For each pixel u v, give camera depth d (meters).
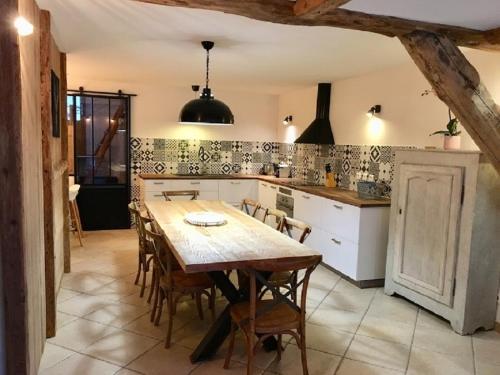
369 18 2.37
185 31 3.15
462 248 2.99
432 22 2.48
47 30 2.58
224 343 2.78
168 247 2.67
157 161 6.31
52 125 3.03
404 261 3.54
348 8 2.27
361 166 4.74
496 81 3.14
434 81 2.64
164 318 3.12
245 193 6.33
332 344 2.80
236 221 3.33
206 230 2.96
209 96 3.75
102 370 2.39
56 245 3.29
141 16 2.80
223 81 5.64
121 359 2.52
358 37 3.19
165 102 6.23
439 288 3.17
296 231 5.06
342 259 4.15
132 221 6.26
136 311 3.22
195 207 3.96
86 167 5.95
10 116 1.69
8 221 1.74
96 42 3.55
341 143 5.14
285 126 6.69
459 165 3.02
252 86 6.02
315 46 3.48
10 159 1.71
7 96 1.68
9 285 1.77
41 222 2.48
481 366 2.58
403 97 4.09
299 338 2.38
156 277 3.03
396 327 3.10
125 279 3.93
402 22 2.44
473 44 2.72
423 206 3.32
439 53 2.59
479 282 3.00
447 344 2.86
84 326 2.94
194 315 3.19
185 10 2.66
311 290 3.83
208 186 6.07
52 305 2.75
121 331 2.88
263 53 3.81
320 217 4.56
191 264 2.12
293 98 6.40
